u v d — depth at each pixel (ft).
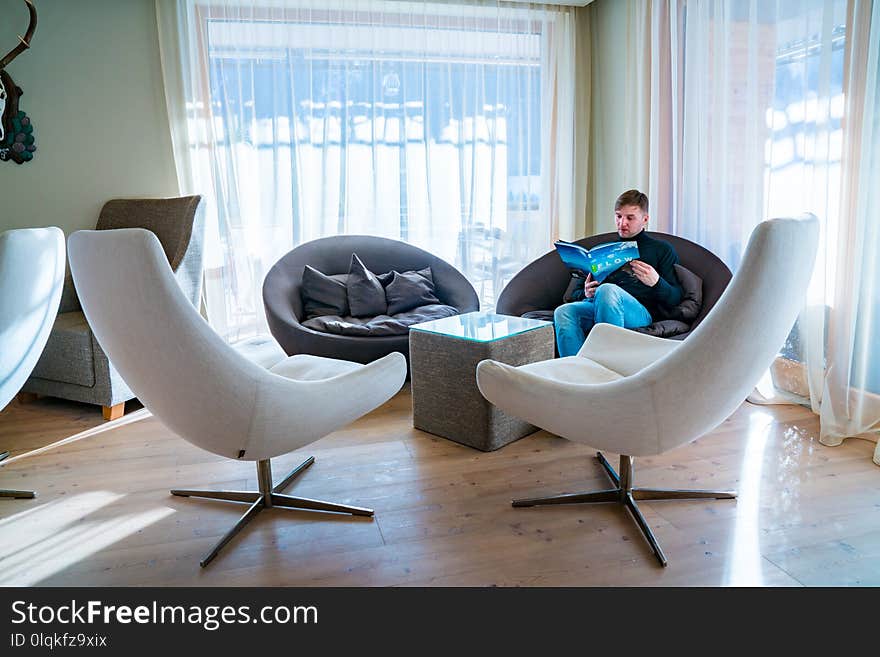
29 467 8.30
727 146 10.97
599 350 7.79
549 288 12.07
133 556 6.19
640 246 10.61
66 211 13.19
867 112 8.18
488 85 14.88
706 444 8.55
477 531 6.51
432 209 14.84
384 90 14.25
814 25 9.08
